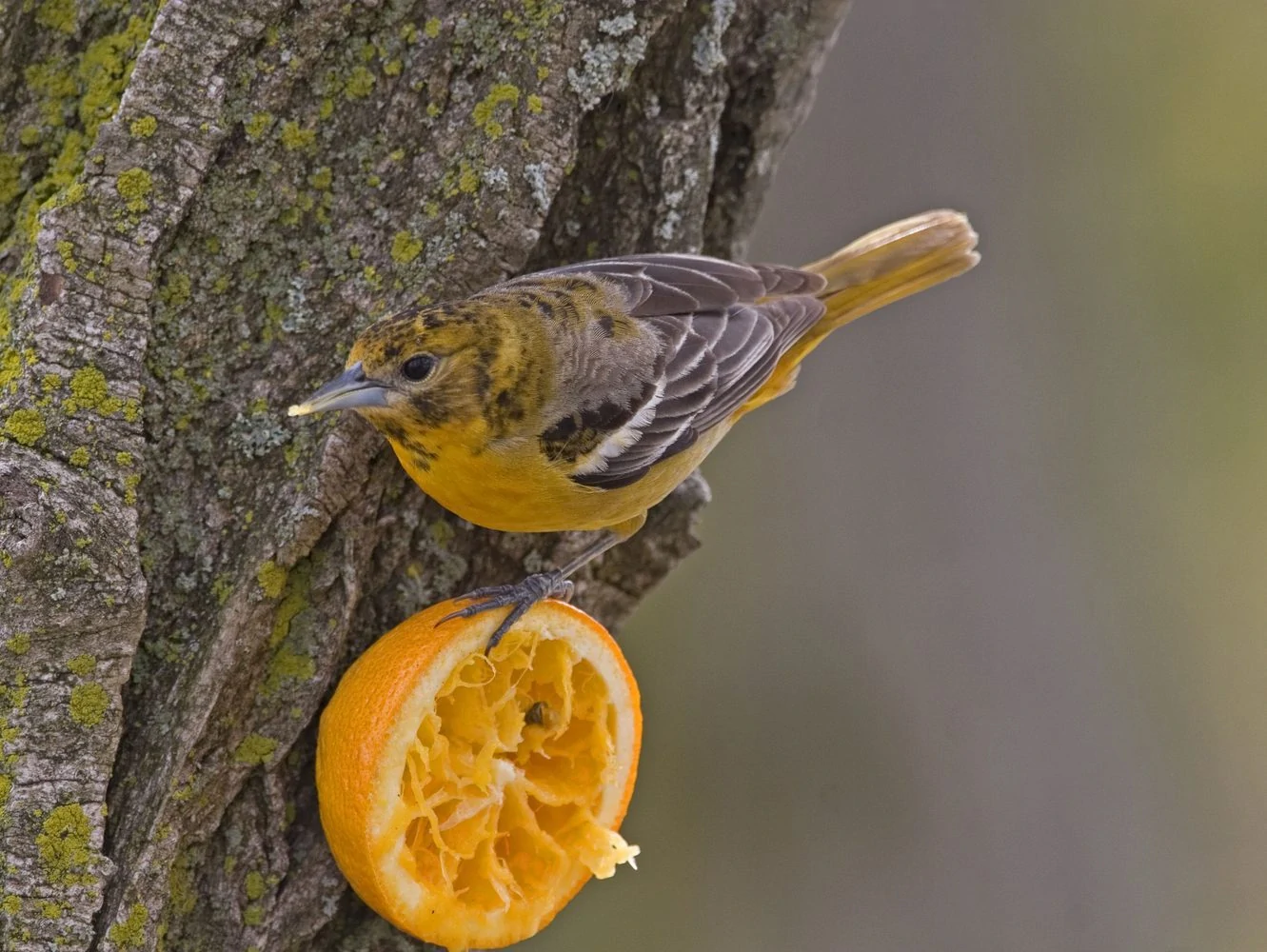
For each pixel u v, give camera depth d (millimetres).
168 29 6961
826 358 14562
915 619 14266
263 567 7023
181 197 6984
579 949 14086
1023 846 13844
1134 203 15320
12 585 6453
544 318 7973
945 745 14031
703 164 8516
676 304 8773
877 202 15227
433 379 7379
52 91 7262
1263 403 14953
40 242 6789
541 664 7617
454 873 7191
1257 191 15289
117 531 6664
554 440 7914
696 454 8992
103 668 6613
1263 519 14977
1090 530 14484
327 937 7504
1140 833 14008
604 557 8992
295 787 7332
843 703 14203
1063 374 14852
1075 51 15484
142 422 6875
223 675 6922
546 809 7723
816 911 13883
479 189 7473
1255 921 14008
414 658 6957
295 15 7148
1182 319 15219
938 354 14602
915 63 15242
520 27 7535
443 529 8055
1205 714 14688
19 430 6621
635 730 7699
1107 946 13750
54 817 6484
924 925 13758
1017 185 15258
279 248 7273
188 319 7090
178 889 6980
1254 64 15414
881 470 14508
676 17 8094
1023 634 14164
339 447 7215
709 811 14273
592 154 8250
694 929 14078
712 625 14586
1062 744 14000
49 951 6418
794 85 8859
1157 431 15008
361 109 7363
